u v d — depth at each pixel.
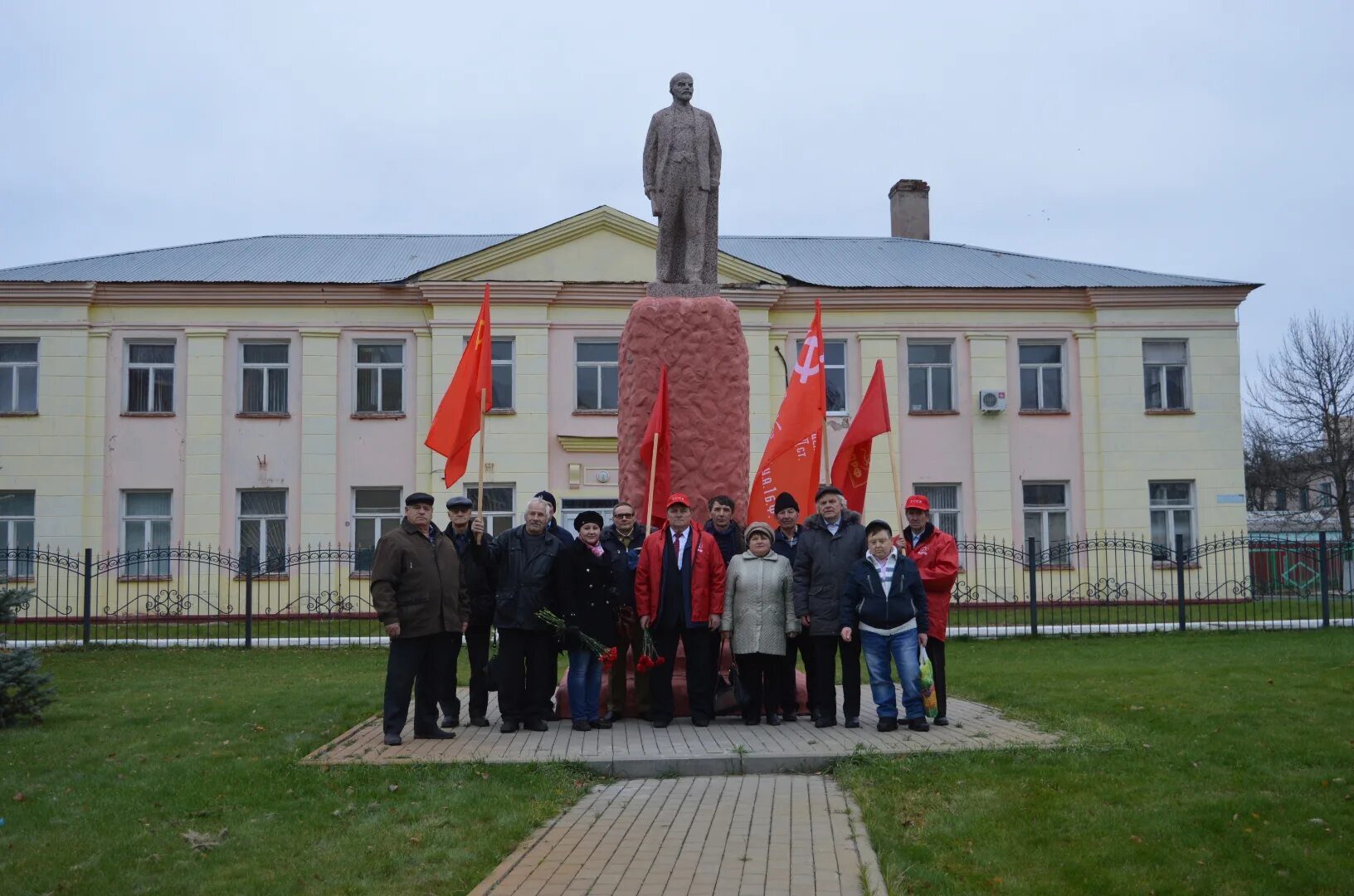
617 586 9.45
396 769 7.93
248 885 5.60
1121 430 27.16
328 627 21.61
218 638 20.12
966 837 6.30
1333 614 22.78
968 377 27.06
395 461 25.91
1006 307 27.16
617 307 26.06
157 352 26.02
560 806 7.12
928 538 9.73
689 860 5.93
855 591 9.31
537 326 25.86
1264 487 44.22
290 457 25.81
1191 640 17.98
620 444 11.17
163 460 25.67
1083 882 5.61
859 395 26.78
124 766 8.25
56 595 21.69
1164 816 6.57
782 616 9.59
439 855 6.05
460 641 9.88
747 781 7.82
